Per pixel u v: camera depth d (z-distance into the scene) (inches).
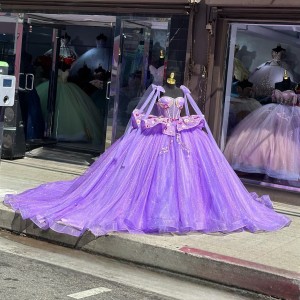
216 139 350.0
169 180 256.2
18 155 418.6
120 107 389.1
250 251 233.0
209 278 219.3
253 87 347.9
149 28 370.6
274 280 206.2
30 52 433.4
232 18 338.6
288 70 338.6
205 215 256.5
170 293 205.6
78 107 464.4
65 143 465.4
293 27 329.7
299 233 269.3
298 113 338.0
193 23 347.9
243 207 270.5
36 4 405.7
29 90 434.0
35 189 299.6
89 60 464.1
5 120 410.3
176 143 264.4
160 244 233.3
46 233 259.1
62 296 190.9
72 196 267.7
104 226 243.1
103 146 452.4
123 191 258.2
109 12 381.1
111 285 208.2
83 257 241.8
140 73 379.6
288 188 334.3
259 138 343.6
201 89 348.2
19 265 222.2
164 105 268.8
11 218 269.7
